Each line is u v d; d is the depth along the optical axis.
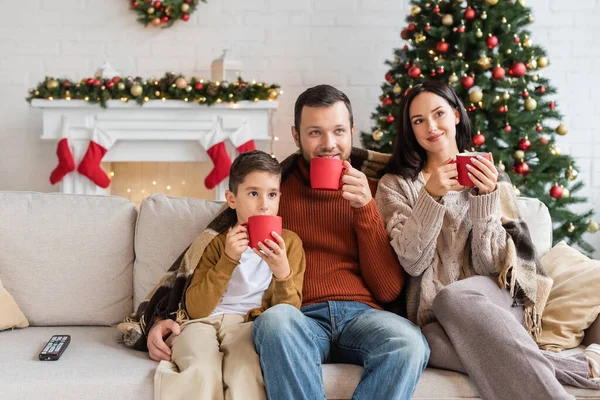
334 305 1.90
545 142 3.51
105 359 1.79
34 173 4.35
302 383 1.60
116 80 3.84
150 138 3.93
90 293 2.17
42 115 4.32
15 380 1.62
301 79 4.40
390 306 2.07
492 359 1.68
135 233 2.23
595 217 4.41
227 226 2.02
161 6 4.23
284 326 1.63
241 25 4.36
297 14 4.37
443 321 1.79
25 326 2.12
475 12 3.53
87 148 3.93
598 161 4.41
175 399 1.60
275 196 1.93
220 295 1.84
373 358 1.67
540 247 2.27
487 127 3.53
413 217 1.93
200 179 4.33
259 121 3.98
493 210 1.92
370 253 1.96
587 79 4.39
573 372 1.73
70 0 4.29
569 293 2.02
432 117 2.07
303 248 2.03
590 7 4.36
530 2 4.37
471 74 3.46
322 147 1.99
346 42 4.39
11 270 2.14
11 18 4.27
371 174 2.23
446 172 1.88
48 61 4.30
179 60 4.36
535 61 3.55
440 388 1.72
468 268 2.03
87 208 2.23
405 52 3.71
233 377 1.64
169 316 1.91
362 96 4.42
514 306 1.95
